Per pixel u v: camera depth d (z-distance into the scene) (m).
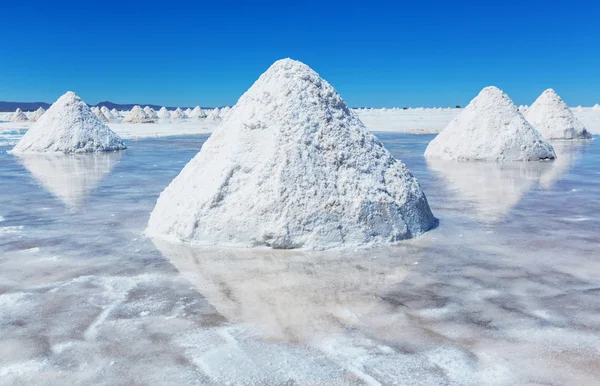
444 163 12.88
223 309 3.38
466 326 3.08
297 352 2.77
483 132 13.70
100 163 13.16
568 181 9.51
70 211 6.82
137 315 3.29
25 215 6.57
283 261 4.41
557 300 3.49
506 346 2.83
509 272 4.11
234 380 2.50
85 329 3.09
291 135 5.29
